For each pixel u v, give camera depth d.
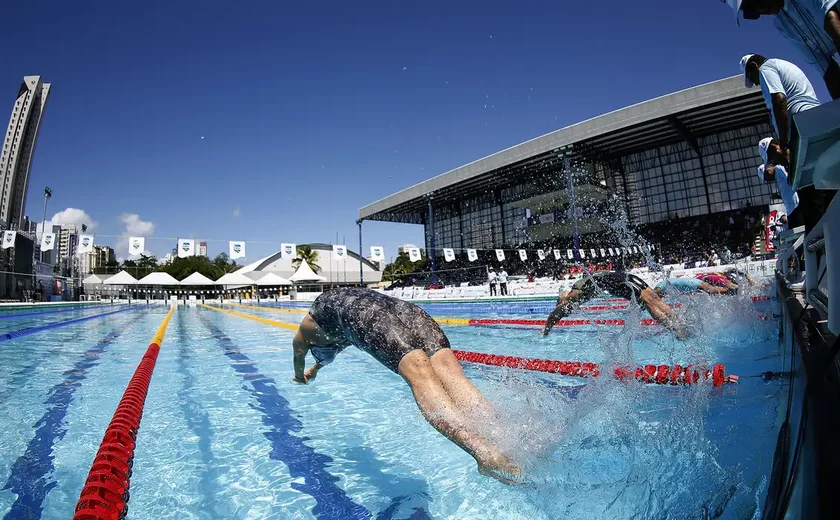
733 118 18.92
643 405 2.28
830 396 0.97
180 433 2.54
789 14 2.26
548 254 23.81
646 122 18.58
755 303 4.71
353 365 4.45
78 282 38.34
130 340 7.64
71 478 1.97
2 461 2.16
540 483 1.51
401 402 3.11
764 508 1.02
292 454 2.20
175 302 32.50
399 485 1.82
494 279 17.16
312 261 50.41
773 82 3.13
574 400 1.97
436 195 28.33
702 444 1.70
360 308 1.87
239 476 1.96
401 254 49.91
